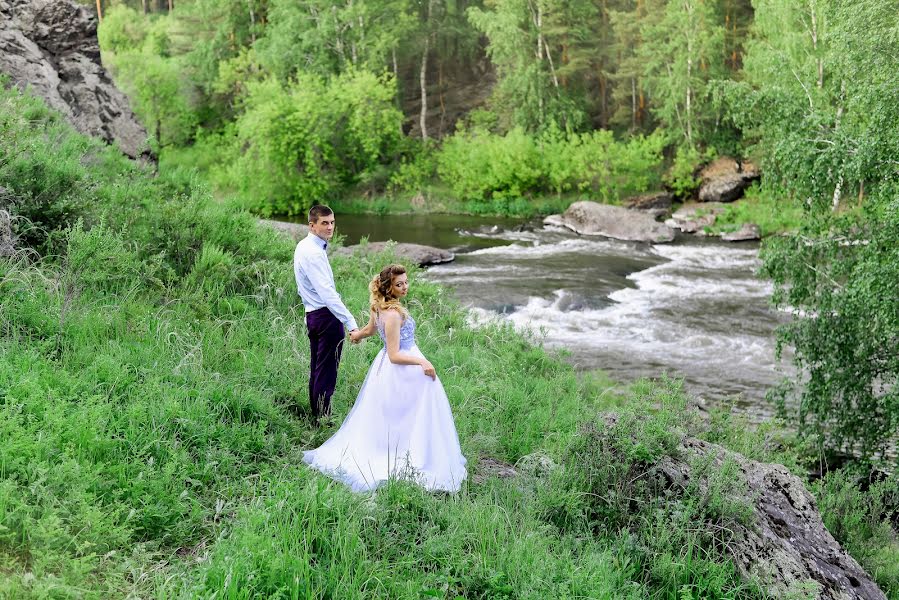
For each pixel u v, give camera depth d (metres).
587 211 30.06
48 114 11.57
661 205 34.41
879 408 10.96
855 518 7.48
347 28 41.53
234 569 3.63
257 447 5.32
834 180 10.62
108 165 11.25
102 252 6.99
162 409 5.18
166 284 8.04
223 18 45.50
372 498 4.67
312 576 3.86
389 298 5.32
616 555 4.82
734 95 12.08
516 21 39.75
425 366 5.24
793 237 11.16
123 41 51.91
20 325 5.95
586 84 46.78
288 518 4.18
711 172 35.44
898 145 9.77
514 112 41.12
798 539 5.25
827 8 12.23
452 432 5.43
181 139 43.16
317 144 35.78
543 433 7.32
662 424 5.77
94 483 4.22
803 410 10.91
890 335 10.24
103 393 5.30
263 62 41.06
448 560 4.26
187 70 44.50
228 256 8.72
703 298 18.56
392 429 5.25
